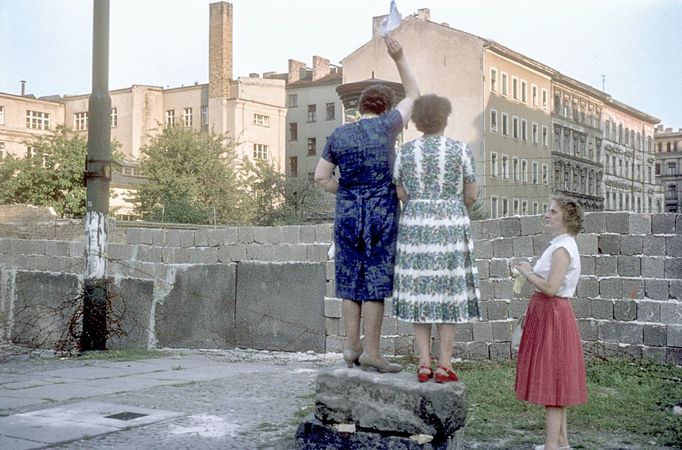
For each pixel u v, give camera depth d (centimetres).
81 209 5138
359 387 546
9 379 949
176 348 1343
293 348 1242
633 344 1010
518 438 643
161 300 1367
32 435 627
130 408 746
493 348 1103
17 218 1712
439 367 536
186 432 648
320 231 1235
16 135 7700
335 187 567
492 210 6106
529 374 568
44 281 1479
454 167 527
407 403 529
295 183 5066
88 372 1022
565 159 7669
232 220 5306
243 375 984
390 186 549
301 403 779
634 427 683
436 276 521
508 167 6419
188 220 5072
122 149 7488
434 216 525
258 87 7325
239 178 5775
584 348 1038
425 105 533
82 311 1298
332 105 7744
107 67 1277
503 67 6406
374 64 6138
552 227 574
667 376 914
